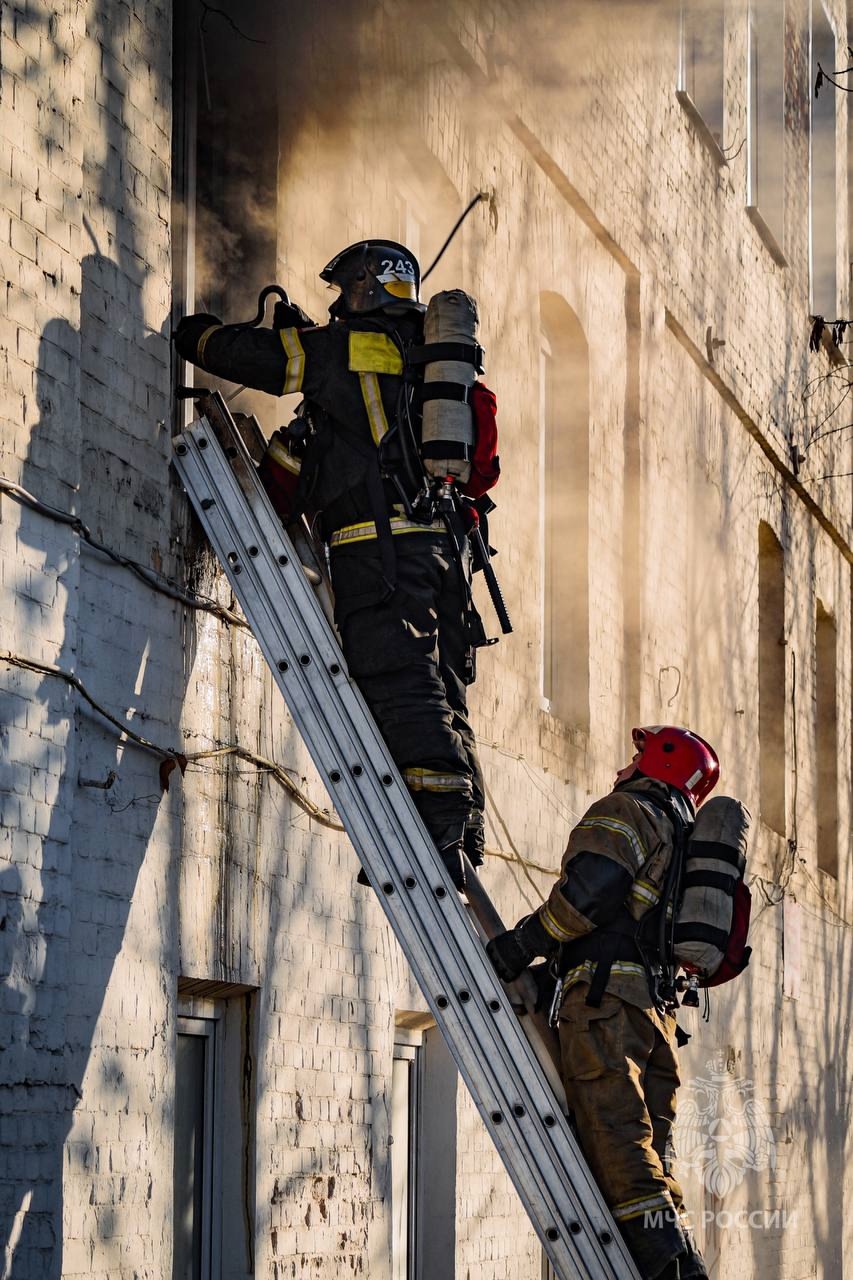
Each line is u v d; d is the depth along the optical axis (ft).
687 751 66.08
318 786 80.02
